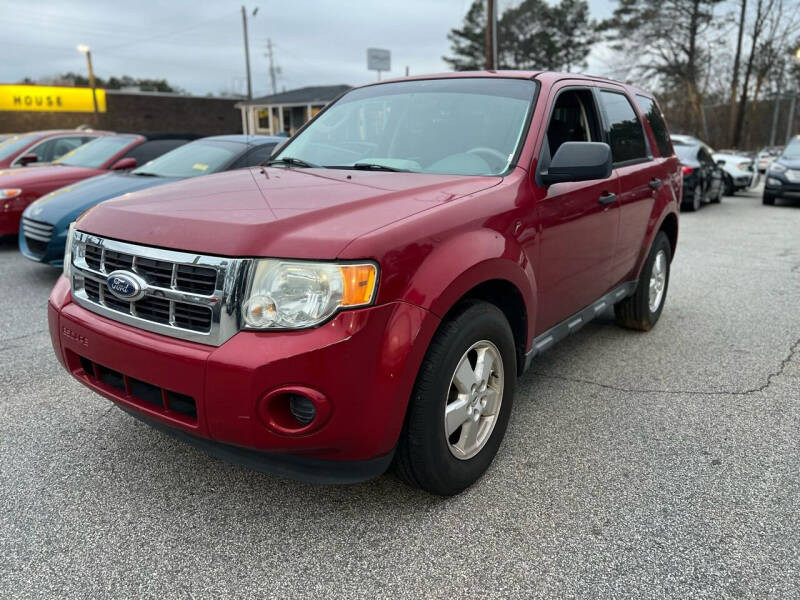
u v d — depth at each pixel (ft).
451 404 7.90
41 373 12.59
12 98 141.28
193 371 6.66
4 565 7.00
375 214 7.30
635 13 122.11
